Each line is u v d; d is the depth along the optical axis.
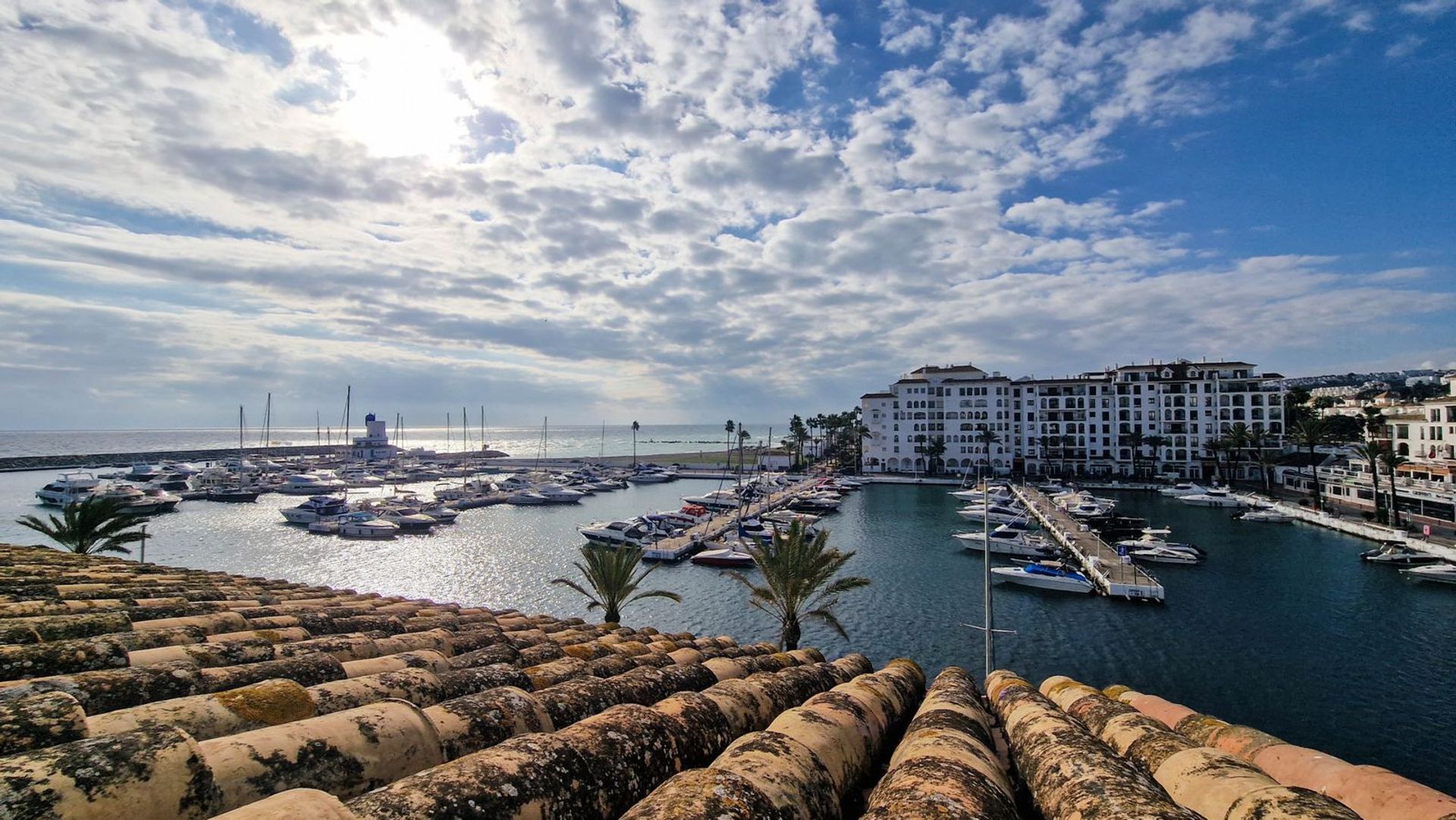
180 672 5.05
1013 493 104.25
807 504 94.19
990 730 6.98
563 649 9.08
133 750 2.99
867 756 5.68
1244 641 39.28
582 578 54.94
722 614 45.72
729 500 96.44
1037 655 37.81
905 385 138.00
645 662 9.05
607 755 4.30
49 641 6.35
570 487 115.50
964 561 61.25
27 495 102.00
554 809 3.58
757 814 3.43
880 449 139.12
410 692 5.48
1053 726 5.87
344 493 102.94
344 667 6.38
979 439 133.12
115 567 14.09
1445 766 25.73
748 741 4.59
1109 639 39.97
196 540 70.06
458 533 76.31
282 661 5.91
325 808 2.80
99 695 4.45
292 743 3.61
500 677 6.47
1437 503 69.38
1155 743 5.56
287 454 188.12
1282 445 114.69
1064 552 60.88
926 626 42.75
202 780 3.06
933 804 3.66
